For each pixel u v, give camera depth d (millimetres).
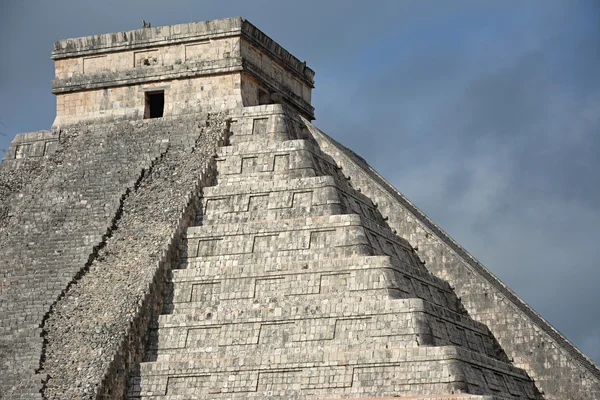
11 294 56281
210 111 63969
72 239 58688
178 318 54594
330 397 50188
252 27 65562
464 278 60781
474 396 46656
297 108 70875
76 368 51688
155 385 52594
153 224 58469
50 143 65750
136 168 62094
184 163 61562
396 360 49781
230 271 55875
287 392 50906
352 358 50406
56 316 54719
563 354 57562
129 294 54844
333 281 54250
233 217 58812
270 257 56188
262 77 66125
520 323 58938
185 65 64688
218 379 52062
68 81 66688
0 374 52062
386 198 63062
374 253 56000
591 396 56469
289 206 58156
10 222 60969
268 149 60750
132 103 65562
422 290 57000
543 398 57594
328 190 57844
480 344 57906
